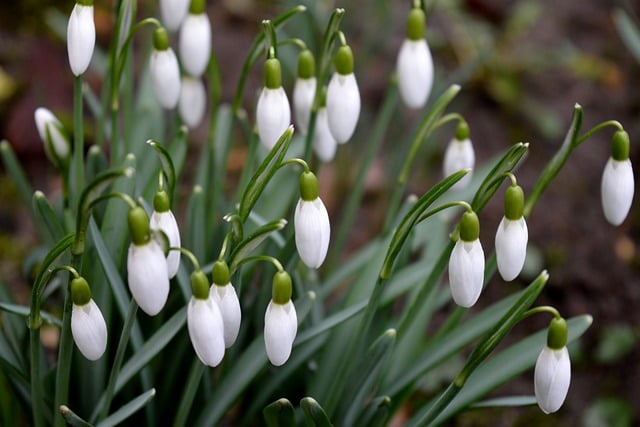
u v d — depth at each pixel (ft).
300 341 1.99
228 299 1.81
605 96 3.35
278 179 2.19
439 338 2.10
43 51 3.07
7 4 3.22
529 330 2.61
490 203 2.90
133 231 1.75
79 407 2.10
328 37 1.98
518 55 3.39
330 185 2.89
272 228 1.81
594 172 3.09
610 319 2.62
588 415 2.49
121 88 2.54
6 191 2.76
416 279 2.13
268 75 1.93
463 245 1.82
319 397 2.07
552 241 2.80
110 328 2.08
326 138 2.07
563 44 3.49
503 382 1.99
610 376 2.55
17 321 2.09
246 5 3.48
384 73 3.25
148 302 1.77
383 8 2.93
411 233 2.12
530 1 3.56
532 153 3.11
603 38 3.57
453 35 3.41
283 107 1.94
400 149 2.82
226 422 2.31
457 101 3.17
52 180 2.81
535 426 2.47
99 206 2.13
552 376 1.82
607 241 2.84
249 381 2.00
